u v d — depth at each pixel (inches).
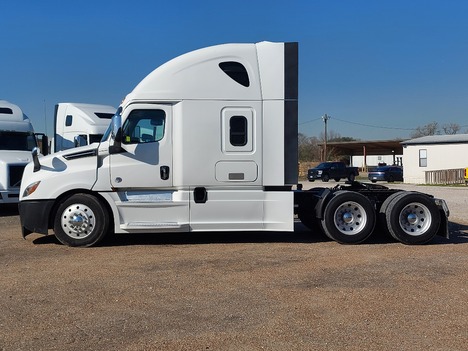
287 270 273.3
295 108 343.0
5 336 178.1
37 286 241.3
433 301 217.6
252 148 341.7
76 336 178.2
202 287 239.8
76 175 334.3
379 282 249.0
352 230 354.3
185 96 338.6
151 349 166.7
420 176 1443.2
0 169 556.7
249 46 345.1
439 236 389.7
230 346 169.5
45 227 336.2
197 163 339.0
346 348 167.6
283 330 183.9
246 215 343.9
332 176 1588.3
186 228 340.8
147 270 273.0
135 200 339.9
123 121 337.1
